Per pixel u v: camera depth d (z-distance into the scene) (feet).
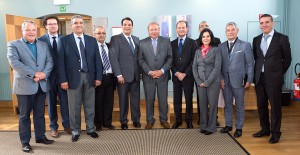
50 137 11.78
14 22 16.02
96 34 12.42
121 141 11.19
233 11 18.10
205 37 11.52
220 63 11.37
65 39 10.89
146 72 12.28
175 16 18.02
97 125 12.62
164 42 12.37
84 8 18.06
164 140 11.27
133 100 12.91
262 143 10.80
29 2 17.97
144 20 18.11
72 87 10.85
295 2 17.30
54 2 17.97
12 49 9.66
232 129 12.55
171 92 18.35
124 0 17.99
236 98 11.60
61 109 12.09
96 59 11.32
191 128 12.82
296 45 17.42
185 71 12.44
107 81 12.34
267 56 10.62
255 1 18.06
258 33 18.25
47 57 10.46
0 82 18.48
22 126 10.18
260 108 11.39
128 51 12.29
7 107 18.40
